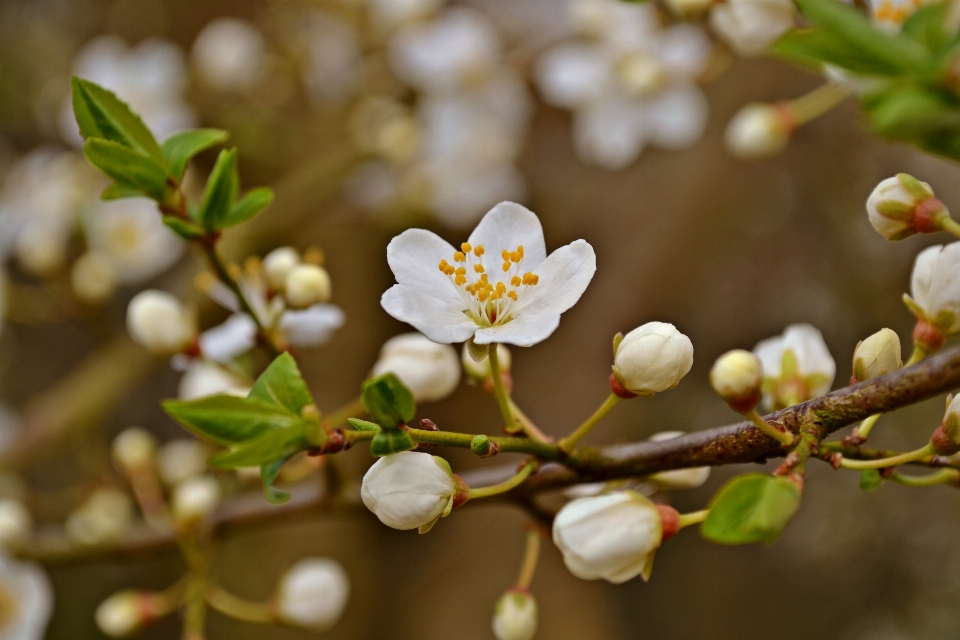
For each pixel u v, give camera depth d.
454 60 0.44
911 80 0.18
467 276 0.21
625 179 0.56
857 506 0.60
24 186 0.40
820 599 0.63
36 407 0.47
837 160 0.54
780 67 0.51
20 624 0.30
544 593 0.52
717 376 0.20
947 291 0.21
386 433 0.20
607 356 0.52
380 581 0.62
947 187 0.49
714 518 0.19
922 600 0.59
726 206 0.56
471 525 0.57
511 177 0.49
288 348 0.23
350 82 0.50
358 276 0.62
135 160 0.22
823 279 0.58
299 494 0.26
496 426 0.56
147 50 0.45
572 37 0.43
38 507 0.42
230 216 0.22
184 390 0.26
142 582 0.60
